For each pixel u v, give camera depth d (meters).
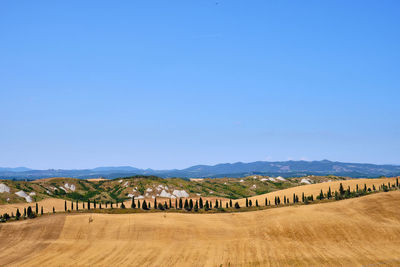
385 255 81.75
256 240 97.31
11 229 111.81
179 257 85.75
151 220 117.44
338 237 95.38
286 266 77.06
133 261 83.69
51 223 115.31
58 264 82.88
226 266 78.69
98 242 98.12
